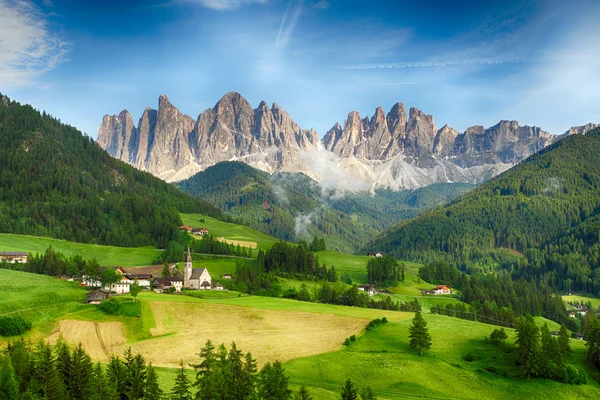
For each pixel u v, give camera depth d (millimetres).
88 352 131000
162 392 96125
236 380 99688
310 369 126500
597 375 135000
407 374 125125
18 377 92938
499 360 137750
